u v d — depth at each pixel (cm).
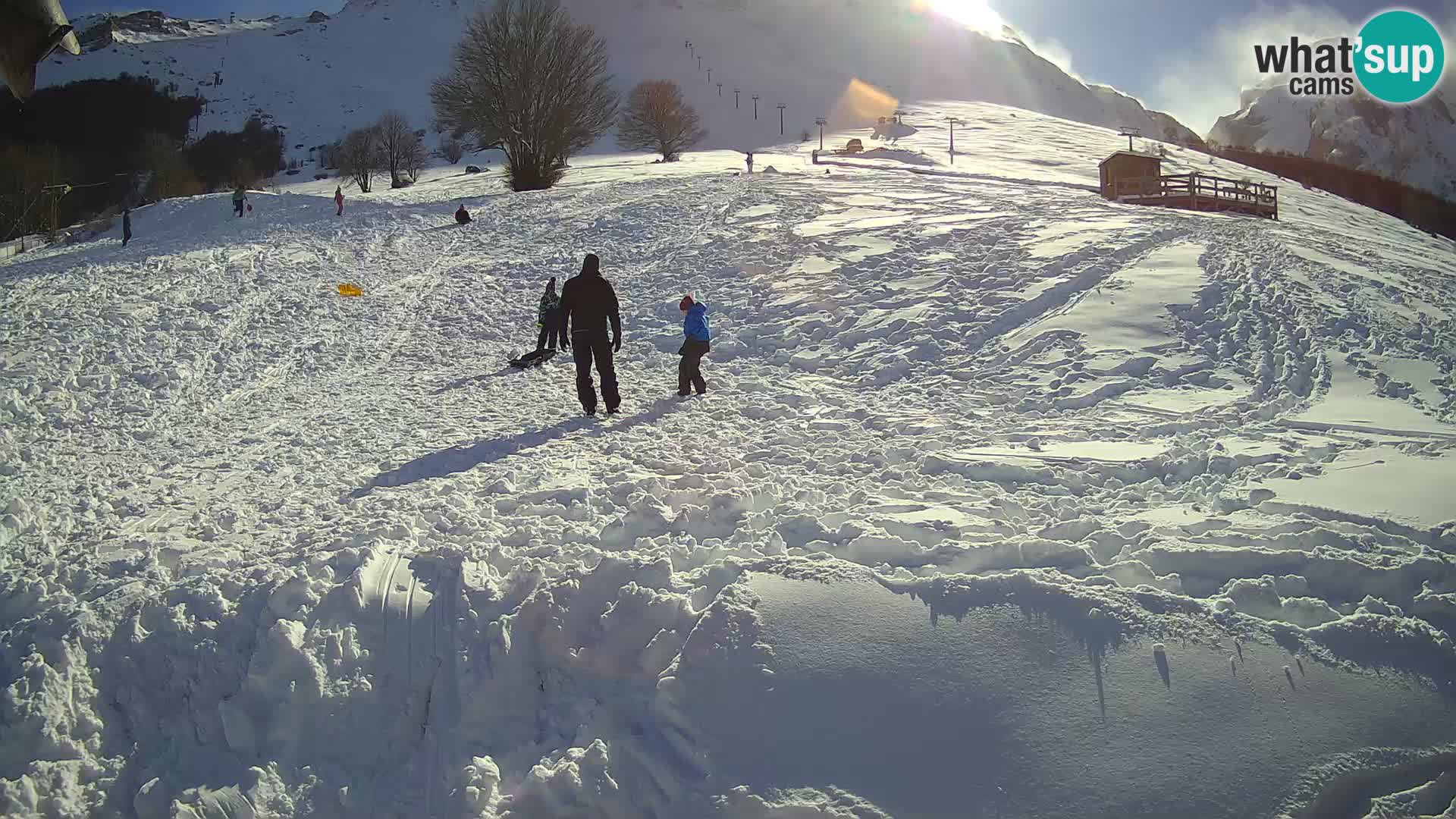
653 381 1215
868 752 363
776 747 371
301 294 1895
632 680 424
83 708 434
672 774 369
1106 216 2222
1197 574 449
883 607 427
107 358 1272
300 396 1169
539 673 445
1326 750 340
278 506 673
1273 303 1194
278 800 391
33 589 509
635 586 459
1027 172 6169
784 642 412
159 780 403
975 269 1599
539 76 4956
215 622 471
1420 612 405
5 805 381
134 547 575
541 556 528
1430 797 327
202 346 1420
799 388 1109
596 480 697
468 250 2512
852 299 1530
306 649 443
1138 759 342
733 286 1753
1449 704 358
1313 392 873
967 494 616
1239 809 324
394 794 395
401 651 454
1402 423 745
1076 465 671
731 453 778
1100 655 387
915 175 4491
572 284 994
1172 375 970
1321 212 5109
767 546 509
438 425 972
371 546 530
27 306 1584
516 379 1262
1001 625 407
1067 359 1064
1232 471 642
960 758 355
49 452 858
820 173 4350
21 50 407
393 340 1566
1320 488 567
